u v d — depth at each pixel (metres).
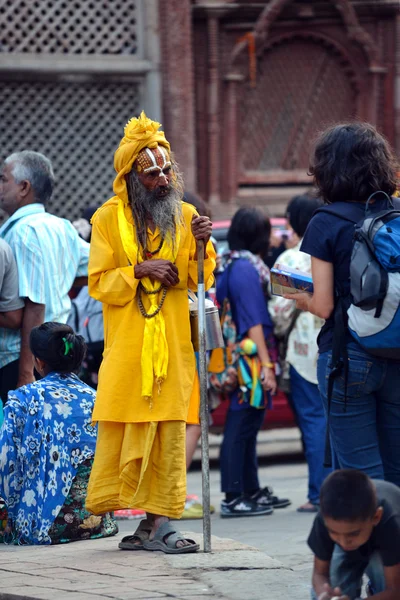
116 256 7.01
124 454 6.90
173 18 17.83
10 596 5.86
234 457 10.17
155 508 6.90
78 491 7.81
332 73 19.41
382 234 5.58
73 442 7.80
